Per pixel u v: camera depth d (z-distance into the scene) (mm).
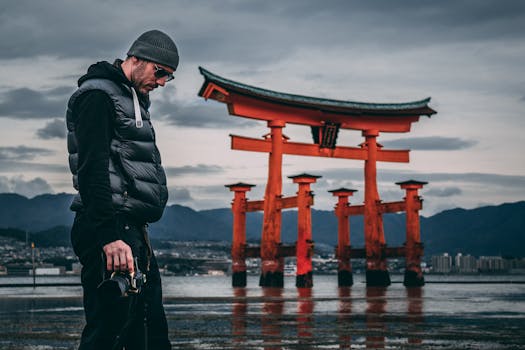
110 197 2932
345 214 63000
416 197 60812
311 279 53062
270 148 52312
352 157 57188
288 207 54000
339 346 9633
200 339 10688
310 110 53031
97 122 2980
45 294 38406
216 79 46719
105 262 2865
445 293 39594
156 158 3219
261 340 10539
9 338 10898
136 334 3078
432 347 9578
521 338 10906
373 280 59750
